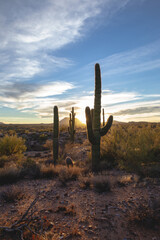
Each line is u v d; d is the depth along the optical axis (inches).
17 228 136.0
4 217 171.9
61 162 467.8
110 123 380.5
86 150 628.7
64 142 937.5
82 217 170.7
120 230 147.3
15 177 296.8
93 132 371.9
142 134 406.6
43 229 150.9
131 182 262.8
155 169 299.9
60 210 185.6
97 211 180.7
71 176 301.1
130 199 203.3
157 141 382.6
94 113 377.1
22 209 188.9
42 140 1101.7
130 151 358.6
